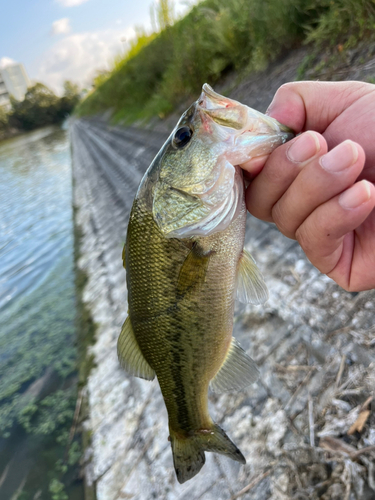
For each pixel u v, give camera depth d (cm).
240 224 16
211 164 15
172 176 16
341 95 16
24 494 33
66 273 84
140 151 133
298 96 16
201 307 17
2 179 299
